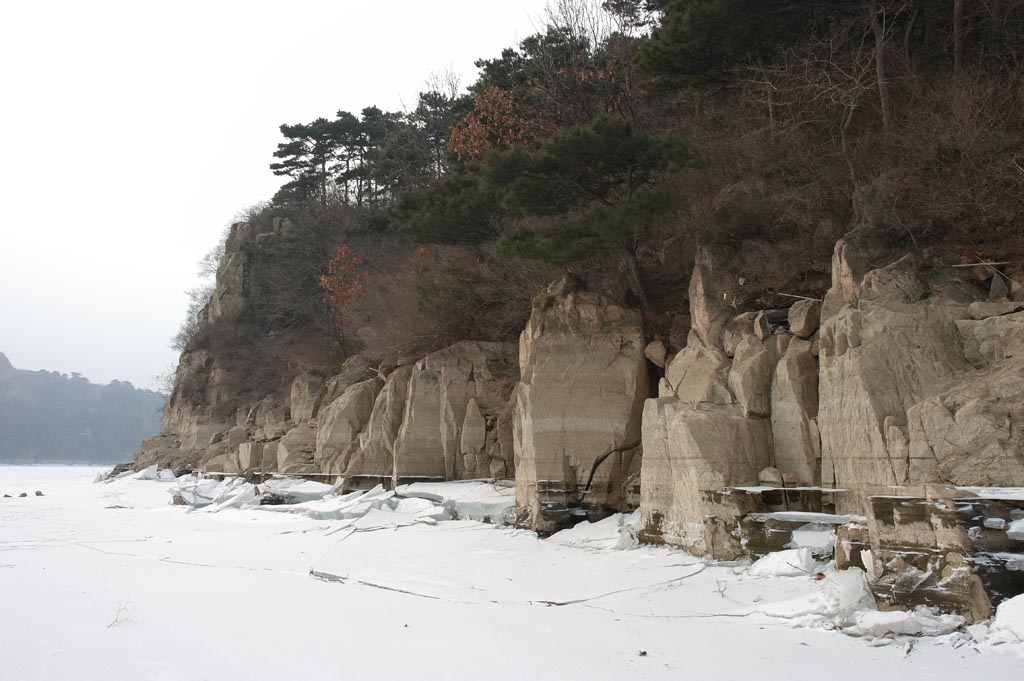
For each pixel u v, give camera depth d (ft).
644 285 62.34
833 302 42.19
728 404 45.27
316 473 98.22
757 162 57.11
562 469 56.80
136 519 84.94
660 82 71.41
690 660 25.75
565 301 60.44
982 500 26.25
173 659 27.30
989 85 45.09
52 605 37.04
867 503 29.96
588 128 54.13
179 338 221.25
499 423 76.89
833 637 26.91
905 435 31.71
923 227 42.42
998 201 40.24
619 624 31.14
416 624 32.32
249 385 166.50
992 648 23.66
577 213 65.92
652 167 57.72
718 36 63.72
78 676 25.46
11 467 437.99
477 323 84.48
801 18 63.82
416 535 59.88
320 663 26.61
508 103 94.53
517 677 24.80
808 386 41.93
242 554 56.08
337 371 126.41
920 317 35.37
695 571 37.60
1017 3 51.31
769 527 37.14
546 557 47.44
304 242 164.66
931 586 26.58
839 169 51.52
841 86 56.49
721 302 50.16
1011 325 33.65
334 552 54.24
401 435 79.05
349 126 204.33
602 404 57.52
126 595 39.70
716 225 53.78
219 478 127.13
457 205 73.26
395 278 104.22
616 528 51.47
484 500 65.82
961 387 31.78
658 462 46.80
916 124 47.24
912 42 61.98
